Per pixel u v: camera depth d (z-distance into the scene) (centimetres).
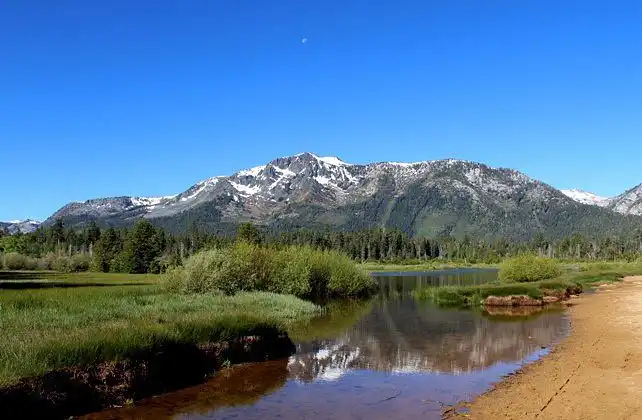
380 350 2164
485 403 1362
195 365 1714
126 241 10156
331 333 2630
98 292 3219
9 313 2036
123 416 1292
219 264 3916
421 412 1304
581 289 5072
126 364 1456
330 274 4947
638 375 1550
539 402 1336
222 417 1285
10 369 1209
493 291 4178
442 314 3469
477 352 2103
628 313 3083
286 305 3525
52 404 1225
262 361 1950
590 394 1378
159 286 3769
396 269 13438
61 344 1381
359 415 1288
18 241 13225
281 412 1323
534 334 2538
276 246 5591
